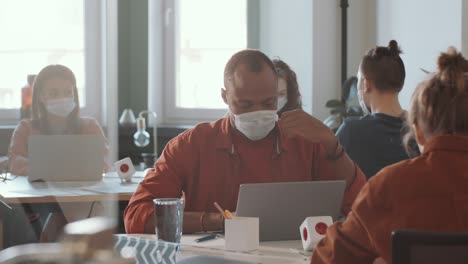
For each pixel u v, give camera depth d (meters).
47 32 2.98
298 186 2.13
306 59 5.09
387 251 1.45
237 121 2.30
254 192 2.10
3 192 2.90
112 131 2.38
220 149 2.37
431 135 1.48
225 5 5.61
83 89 4.05
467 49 3.92
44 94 3.15
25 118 3.16
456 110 1.43
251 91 2.25
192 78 5.74
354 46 5.16
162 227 2.03
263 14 5.45
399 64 2.87
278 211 2.13
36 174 3.17
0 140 3.18
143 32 5.78
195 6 5.69
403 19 4.63
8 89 3.08
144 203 2.31
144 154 4.93
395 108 2.88
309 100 5.07
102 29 3.99
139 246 1.66
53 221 2.59
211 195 2.37
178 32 5.74
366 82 2.91
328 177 2.38
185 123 5.77
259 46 5.51
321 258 1.56
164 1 5.73
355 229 1.50
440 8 4.14
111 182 3.44
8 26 2.82
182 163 2.38
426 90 1.47
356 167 2.38
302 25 5.11
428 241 1.26
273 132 2.38
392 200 1.44
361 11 5.16
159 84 5.79
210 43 5.67
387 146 2.82
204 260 1.85
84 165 3.22
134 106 5.81
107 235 1.23
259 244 2.10
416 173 1.44
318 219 1.99
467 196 1.41
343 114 4.73
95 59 4.09
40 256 1.27
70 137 3.20
